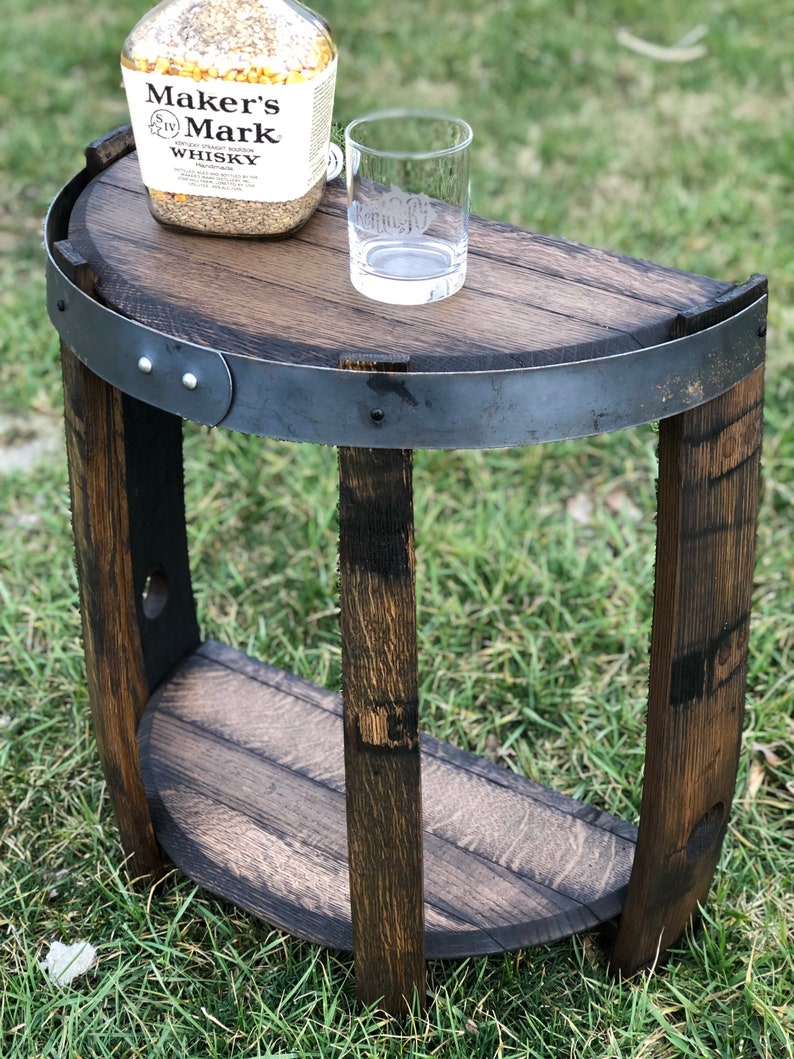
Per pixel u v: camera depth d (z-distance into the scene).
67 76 4.05
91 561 1.54
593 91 4.09
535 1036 1.59
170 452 1.81
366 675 1.33
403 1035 1.58
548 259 1.41
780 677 2.14
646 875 1.55
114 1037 1.61
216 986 1.67
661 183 3.53
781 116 3.93
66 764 1.98
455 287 1.34
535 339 1.26
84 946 1.71
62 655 2.16
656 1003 1.65
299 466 2.62
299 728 1.91
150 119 1.36
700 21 4.48
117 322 1.30
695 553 1.38
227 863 1.70
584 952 1.71
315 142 1.38
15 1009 1.62
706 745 1.50
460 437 1.23
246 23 1.31
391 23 4.42
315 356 1.24
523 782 1.81
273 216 1.41
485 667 2.20
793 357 2.87
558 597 2.29
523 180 3.55
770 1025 1.60
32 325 2.96
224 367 1.24
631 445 2.71
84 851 1.85
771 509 2.50
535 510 2.54
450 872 1.66
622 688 2.14
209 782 1.81
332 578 2.37
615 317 1.29
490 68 4.21
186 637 2.02
